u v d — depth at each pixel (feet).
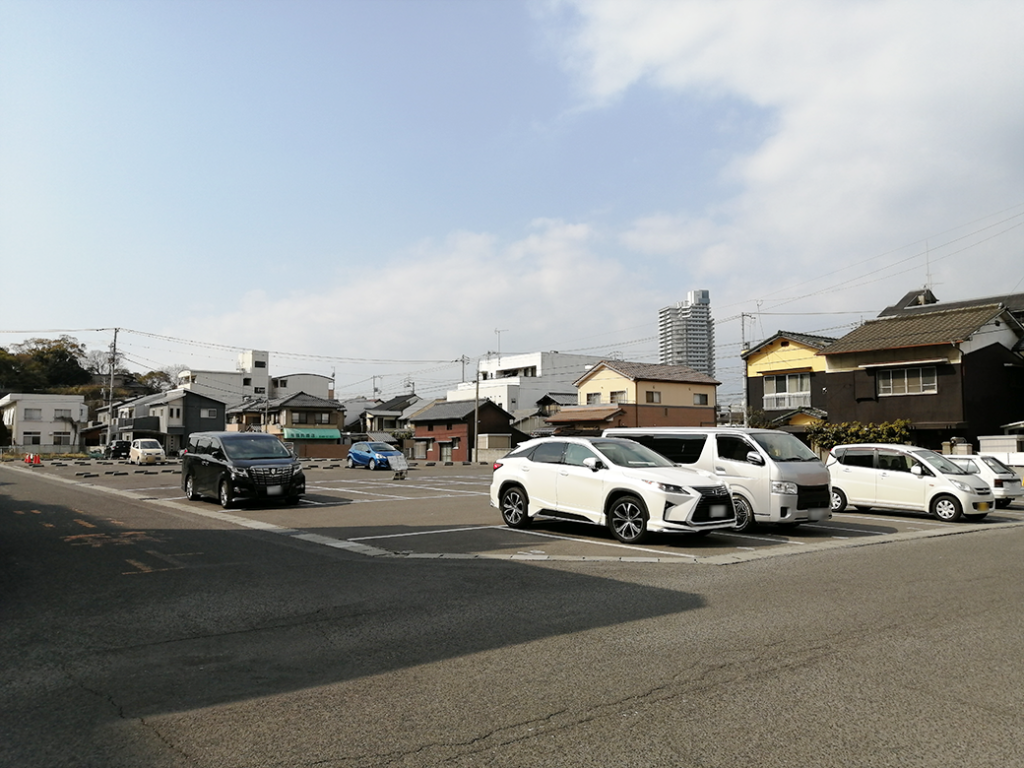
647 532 34.27
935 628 19.13
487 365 262.88
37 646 17.70
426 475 104.68
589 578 26.16
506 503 41.24
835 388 106.01
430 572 27.43
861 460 53.62
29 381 255.09
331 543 35.29
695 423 165.37
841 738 12.10
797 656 16.60
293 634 18.65
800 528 43.19
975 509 47.73
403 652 16.99
